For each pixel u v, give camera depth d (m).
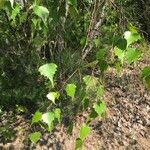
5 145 6.11
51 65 1.69
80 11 3.47
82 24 5.60
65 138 6.31
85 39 2.04
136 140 6.78
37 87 6.57
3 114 6.55
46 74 1.67
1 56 6.72
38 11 1.64
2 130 6.25
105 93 7.62
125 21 1.89
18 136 6.24
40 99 6.40
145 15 4.76
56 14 1.90
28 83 6.61
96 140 6.59
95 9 2.24
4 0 1.66
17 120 6.49
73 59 5.16
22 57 6.55
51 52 5.97
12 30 6.22
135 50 1.58
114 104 7.43
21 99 6.66
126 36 1.57
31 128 6.32
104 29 4.74
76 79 3.95
